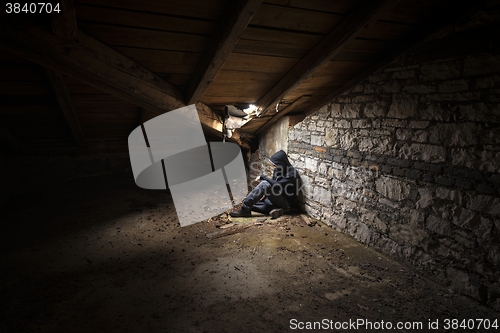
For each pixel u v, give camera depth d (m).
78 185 5.79
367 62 3.02
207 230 3.81
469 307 2.24
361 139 3.24
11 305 2.31
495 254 2.12
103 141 5.82
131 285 2.60
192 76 2.96
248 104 3.85
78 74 2.45
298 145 4.34
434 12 2.28
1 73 3.15
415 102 2.60
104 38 2.29
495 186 2.08
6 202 4.75
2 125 4.34
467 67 2.18
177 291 2.51
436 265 2.56
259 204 4.40
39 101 3.88
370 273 2.75
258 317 2.19
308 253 3.16
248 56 2.74
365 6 2.15
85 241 3.49
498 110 2.02
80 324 2.11
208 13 2.14
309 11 2.23
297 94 3.65
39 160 5.45
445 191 2.43
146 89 2.84
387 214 3.01
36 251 3.24
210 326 2.09
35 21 1.92
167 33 2.32
